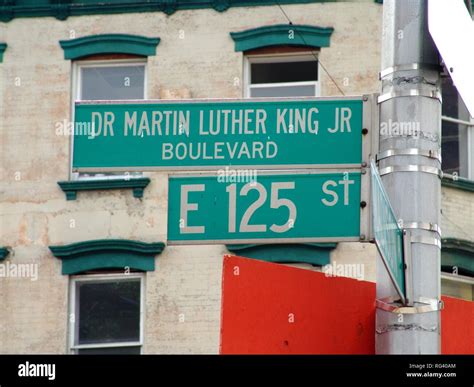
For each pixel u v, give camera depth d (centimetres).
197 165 1217
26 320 3067
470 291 3044
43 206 3116
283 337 1221
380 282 1158
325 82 3038
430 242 1147
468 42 1212
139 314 3031
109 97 3139
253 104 1226
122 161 1231
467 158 3089
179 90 3095
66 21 3194
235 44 3094
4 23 3231
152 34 3141
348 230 1176
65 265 3075
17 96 3183
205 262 2998
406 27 1184
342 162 1191
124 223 3066
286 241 1184
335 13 3070
